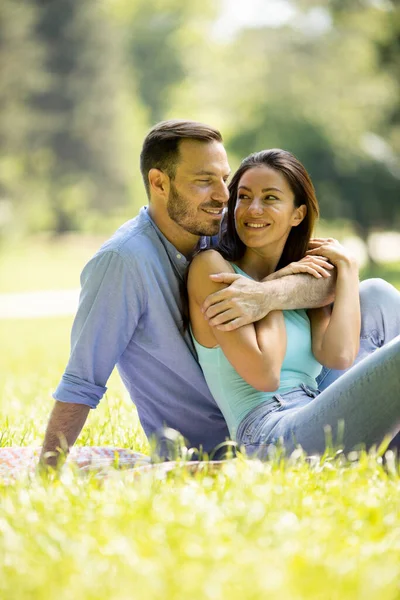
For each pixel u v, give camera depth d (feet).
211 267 18.69
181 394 19.57
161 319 18.98
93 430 24.16
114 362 19.02
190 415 19.74
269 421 18.25
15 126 220.43
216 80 219.00
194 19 307.37
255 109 161.99
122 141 237.45
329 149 153.99
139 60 293.23
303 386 19.08
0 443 22.63
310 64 163.94
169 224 19.39
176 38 295.07
